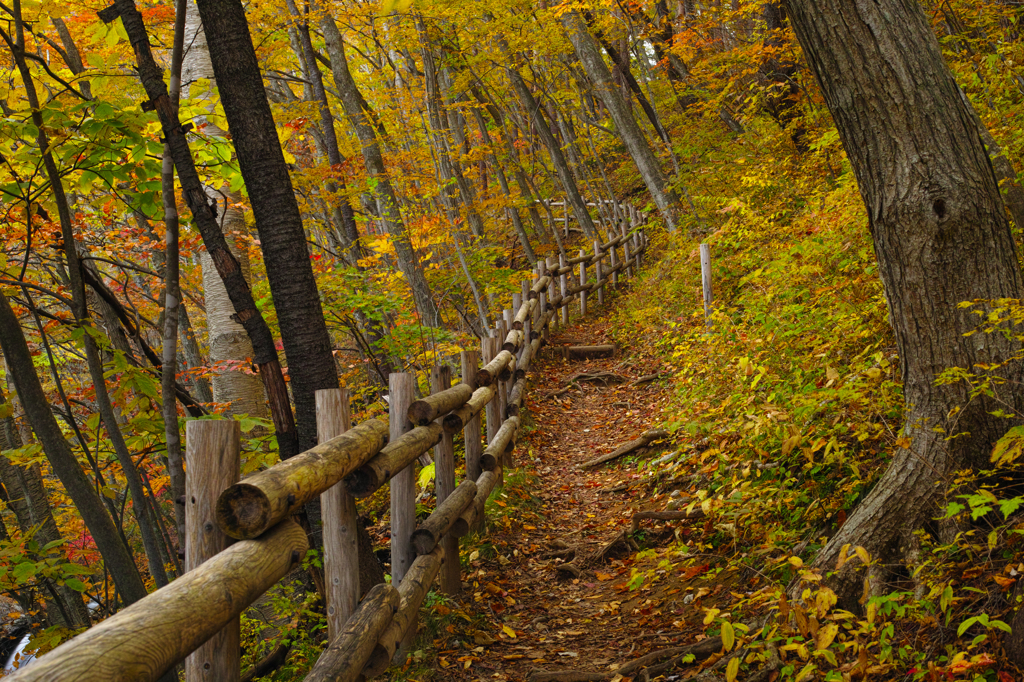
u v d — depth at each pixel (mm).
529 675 3193
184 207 5293
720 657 2959
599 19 12547
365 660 2330
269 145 3393
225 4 3291
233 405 5992
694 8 12180
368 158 9039
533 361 9773
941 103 2770
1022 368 2732
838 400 3514
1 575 3408
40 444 3707
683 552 3301
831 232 5039
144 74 3307
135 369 3809
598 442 7453
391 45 10227
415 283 8594
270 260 3455
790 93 9336
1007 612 2340
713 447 4766
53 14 4395
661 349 9391
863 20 2768
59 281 5566
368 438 2641
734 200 6820
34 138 3570
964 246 2766
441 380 4289
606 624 3844
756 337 5219
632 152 13086
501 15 11594
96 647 1156
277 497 1828
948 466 2818
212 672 1848
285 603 3275
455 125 14547
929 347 2885
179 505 3543
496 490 5516
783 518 3803
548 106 19109
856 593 2830
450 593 4000
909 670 2371
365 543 3533
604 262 15367
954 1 5965
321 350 3514
